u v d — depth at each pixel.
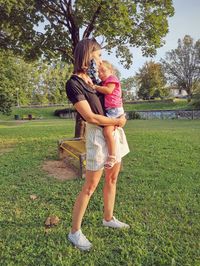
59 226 3.73
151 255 3.06
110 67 3.36
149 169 6.38
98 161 3.17
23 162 7.35
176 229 3.60
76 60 3.18
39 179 5.81
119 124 3.24
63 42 10.27
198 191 4.89
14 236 3.50
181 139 11.03
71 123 28.67
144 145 9.60
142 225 3.70
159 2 10.12
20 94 34.06
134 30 10.34
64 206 4.37
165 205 4.31
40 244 3.31
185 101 58.09
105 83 3.27
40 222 3.85
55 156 8.00
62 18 10.18
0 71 23.05
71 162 7.14
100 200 4.52
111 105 3.29
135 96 80.75
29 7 9.14
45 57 10.80
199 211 4.08
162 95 73.25
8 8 8.39
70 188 5.18
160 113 41.62
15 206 4.41
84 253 3.14
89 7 9.26
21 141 11.94
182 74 70.88
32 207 4.36
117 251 3.16
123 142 3.40
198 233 3.50
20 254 3.13
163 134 13.16
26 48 10.43
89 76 3.19
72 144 6.92
